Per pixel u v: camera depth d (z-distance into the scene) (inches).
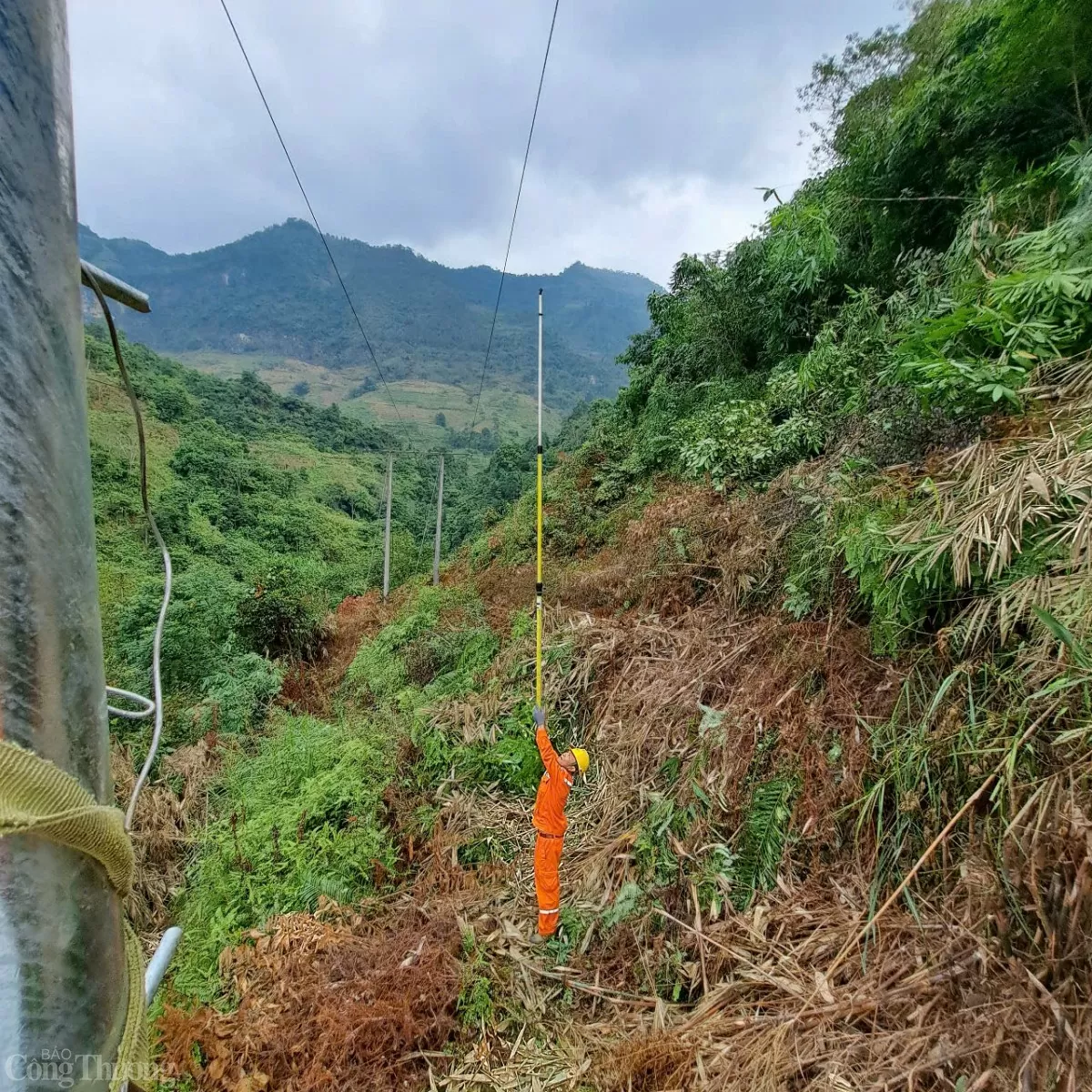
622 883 140.7
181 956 158.9
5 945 25.5
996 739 97.0
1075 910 73.6
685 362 494.3
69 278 31.5
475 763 204.8
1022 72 203.8
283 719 350.6
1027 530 112.7
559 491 551.2
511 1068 110.0
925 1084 78.1
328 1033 115.1
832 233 287.7
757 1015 99.5
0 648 27.1
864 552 135.3
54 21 30.6
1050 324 138.4
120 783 257.6
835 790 122.9
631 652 213.8
